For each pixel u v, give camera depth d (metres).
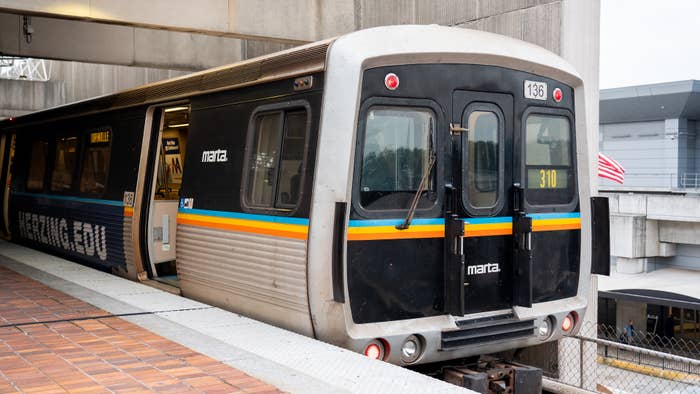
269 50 16.62
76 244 10.96
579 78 7.17
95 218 10.27
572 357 8.95
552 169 7.08
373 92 6.01
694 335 24.45
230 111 7.32
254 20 12.48
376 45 6.00
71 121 11.49
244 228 6.88
